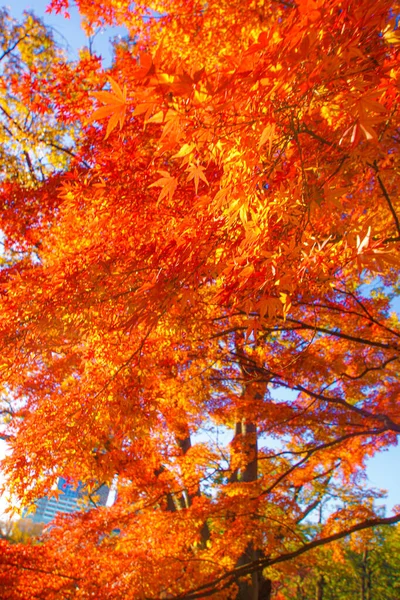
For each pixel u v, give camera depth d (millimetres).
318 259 2270
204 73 1581
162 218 3475
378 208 4426
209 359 6488
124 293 3238
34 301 3424
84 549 6609
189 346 5711
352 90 1859
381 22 1759
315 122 2604
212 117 1849
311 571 25422
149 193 3443
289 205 2279
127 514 7270
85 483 5852
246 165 2115
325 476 10266
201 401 7266
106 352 3889
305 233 2588
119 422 3990
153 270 3145
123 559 6414
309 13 1525
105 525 6992
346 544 14016
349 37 1805
